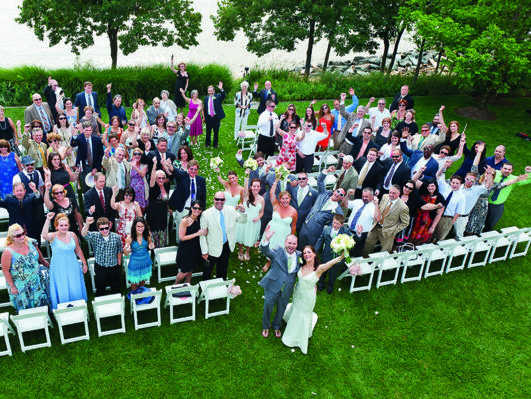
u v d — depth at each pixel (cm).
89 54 3008
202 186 828
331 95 1878
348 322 757
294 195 848
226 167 1218
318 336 721
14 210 732
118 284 724
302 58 3216
